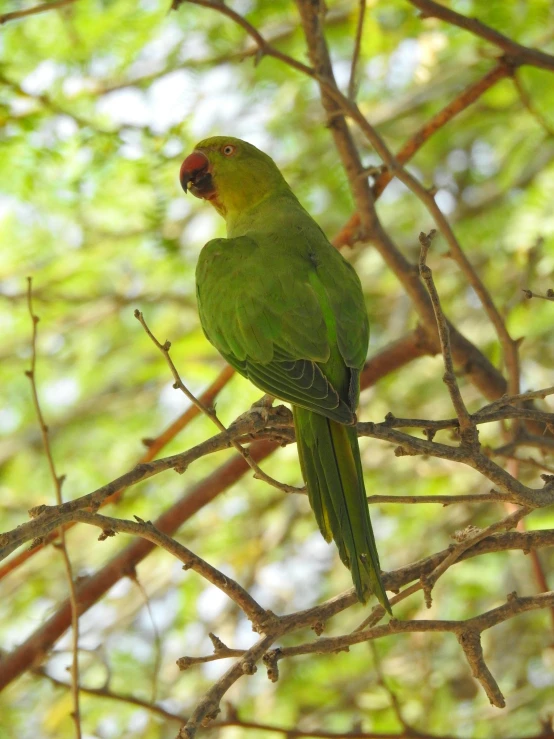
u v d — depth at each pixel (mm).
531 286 11312
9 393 14711
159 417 14375
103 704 11805
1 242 12922
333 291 7203
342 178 11797
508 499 5422
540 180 11102
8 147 9766
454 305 14164
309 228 7902
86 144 9648
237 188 8984
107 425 14227
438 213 7996
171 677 12531
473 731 11375
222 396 12156
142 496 12859
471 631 5449
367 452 13258
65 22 10875
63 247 12914
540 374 13062
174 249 10953
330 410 6191
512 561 12266
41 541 5203
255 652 5281
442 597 12141
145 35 11156
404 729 7355
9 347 14078
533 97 11250
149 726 11609
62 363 14969
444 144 14078
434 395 13695
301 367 6707
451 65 13164
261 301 7105
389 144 14000
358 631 5453
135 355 14352
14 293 13211
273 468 13008
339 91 8086
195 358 12812
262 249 7539
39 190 10508
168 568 13164
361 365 6934
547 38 11258
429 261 14500
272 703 11852
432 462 12625
